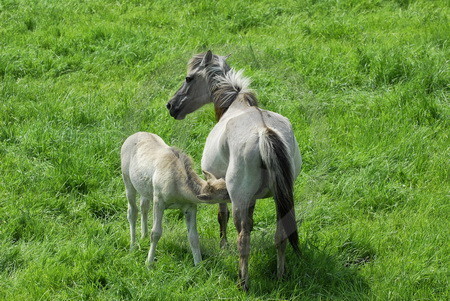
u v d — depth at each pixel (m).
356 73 38.25
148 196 23.69
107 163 29.89
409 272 21.72
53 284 21.73
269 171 19.44
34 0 53.66
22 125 33.38
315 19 49.41
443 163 29.12
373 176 28.22
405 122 32.22
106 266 22.59
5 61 41.19
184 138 31.83
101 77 40.50
